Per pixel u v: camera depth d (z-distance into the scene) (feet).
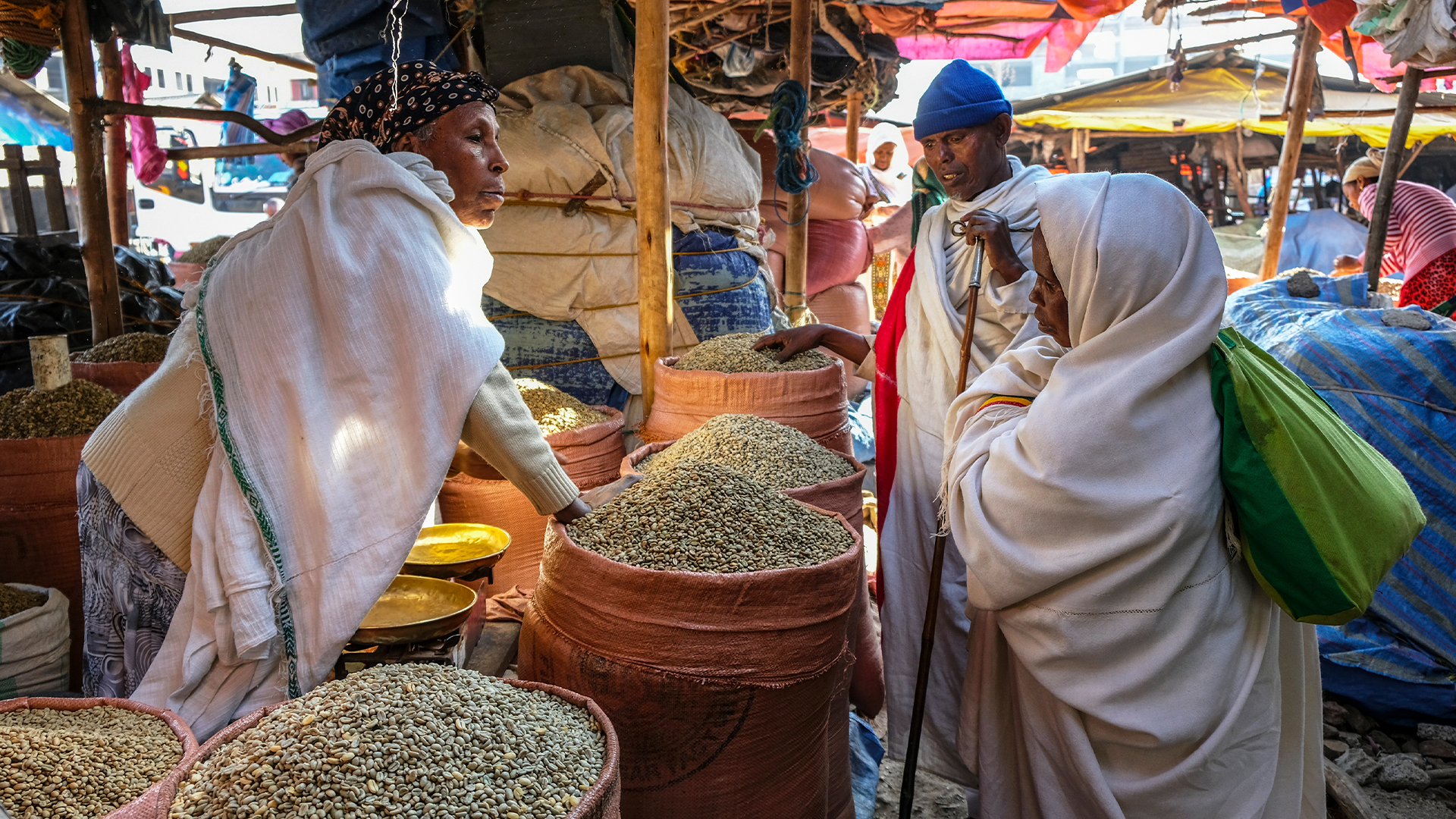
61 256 15.07
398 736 4.27
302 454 5.77
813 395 9.80
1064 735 6.07
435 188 6.37
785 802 6.15
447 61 13.88
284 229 5.99
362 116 6.78
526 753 4.45
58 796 4.39
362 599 5.85
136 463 5.90
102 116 14.44
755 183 14.06
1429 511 10.48
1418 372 10.50
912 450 8.79
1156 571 5.68
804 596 5.84
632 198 12.21
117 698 5.99
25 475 8.30
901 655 8.53
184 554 6.04
